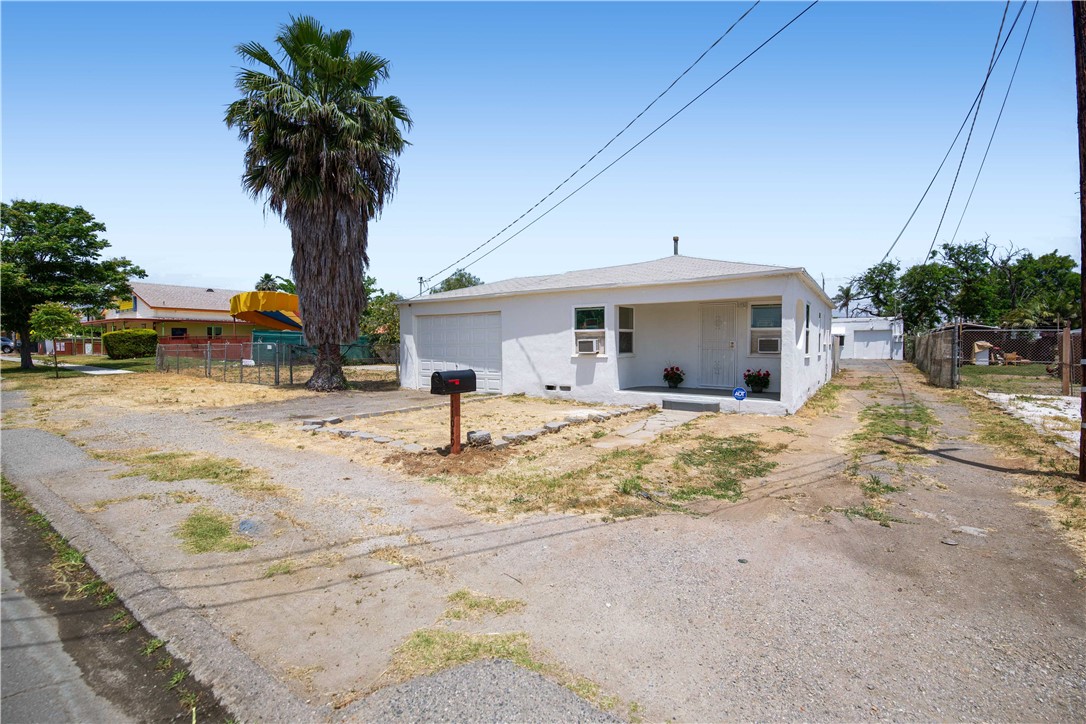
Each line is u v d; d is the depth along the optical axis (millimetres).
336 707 2607
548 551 4391
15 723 2543
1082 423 6133
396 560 4219
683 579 3904
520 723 2480
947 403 13031
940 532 4766
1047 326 29250
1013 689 2725
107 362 29781
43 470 6812
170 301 35688
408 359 16797
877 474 6578
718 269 13070
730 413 11344
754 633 3223
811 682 2777
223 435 9070
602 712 2555
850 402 13359
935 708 2592
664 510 5352
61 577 4012
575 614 3434
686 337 13977
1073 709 2582
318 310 15422
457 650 3049
